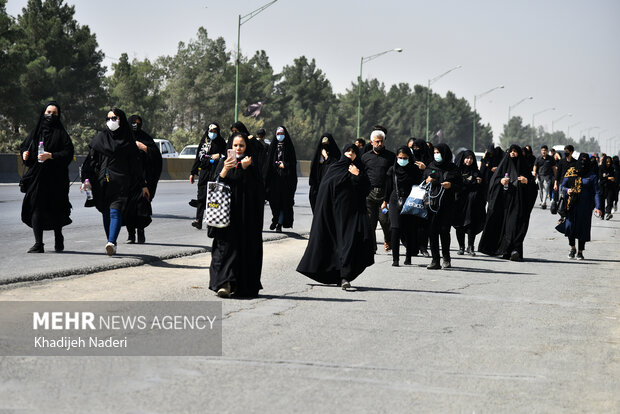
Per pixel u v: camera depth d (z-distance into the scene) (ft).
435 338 27.43
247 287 33.91
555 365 24.25
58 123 45.34
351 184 36.91
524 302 35.88
